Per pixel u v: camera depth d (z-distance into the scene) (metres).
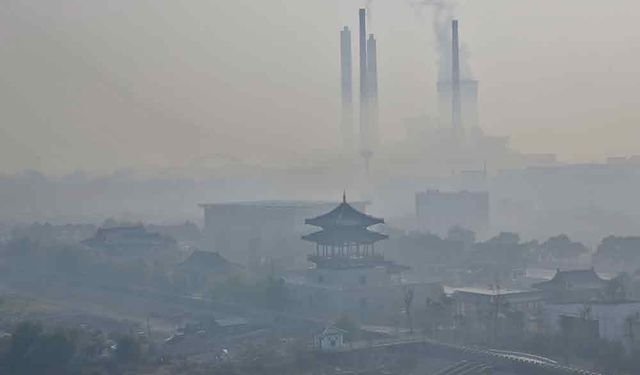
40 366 182.38
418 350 190.50
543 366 168.75
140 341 196.38
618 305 198.25
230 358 188.62
